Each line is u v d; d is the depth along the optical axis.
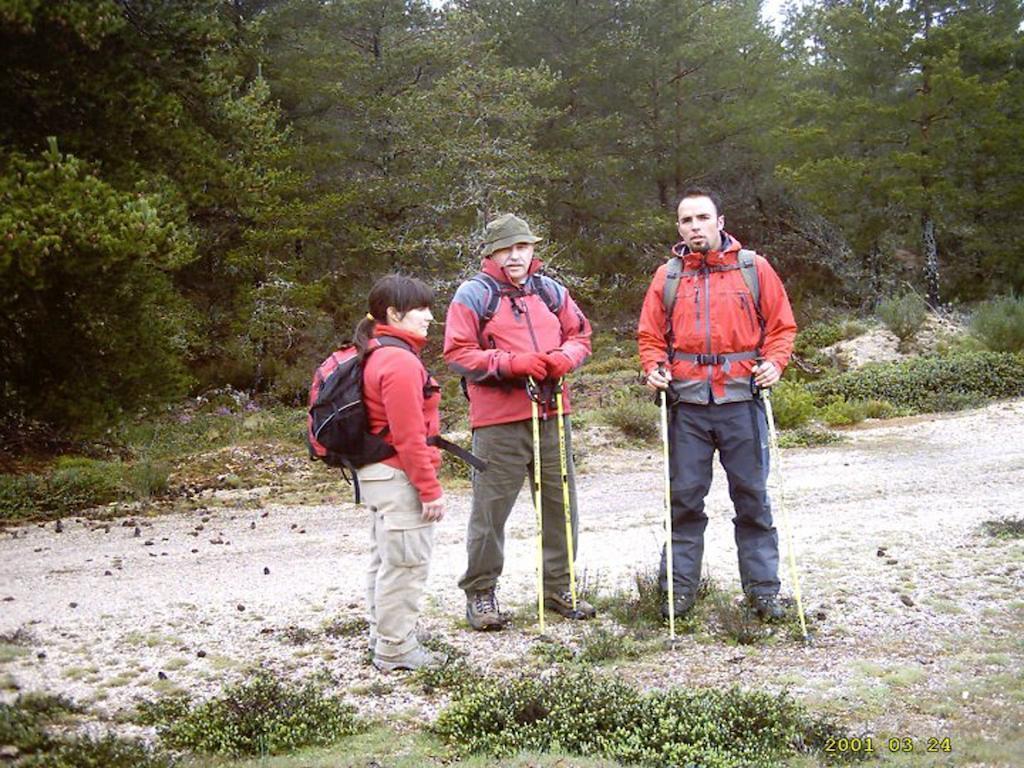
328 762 3.27
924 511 7.82
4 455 12.41
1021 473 9.52
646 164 24.91
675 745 3.20
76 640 5.04
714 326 4.71
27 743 3.41
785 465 11.22
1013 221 24.69
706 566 6.10
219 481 10.98
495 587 5.01
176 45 11.59
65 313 10.89
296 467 11.66
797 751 3.21
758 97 24.86
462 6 25.48
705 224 4.70
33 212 8.95
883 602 5.08
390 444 4.16
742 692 3.71
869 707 3.61
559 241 24.05
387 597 4.26
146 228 9.42
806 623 4.74
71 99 10.87
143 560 7.30
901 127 23.78
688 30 24.56
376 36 23.34
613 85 24.34
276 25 21.58
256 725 3.60
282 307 19.22
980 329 18.98
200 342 18.55
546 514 5.07
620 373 19.11
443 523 8.58
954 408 15.26
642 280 24.34
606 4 24.50
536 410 4.77
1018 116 24.08
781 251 26.31
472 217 20.92
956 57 22.47
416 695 4.04
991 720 3.42
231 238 19.91
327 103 22.47
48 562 7.29
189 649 4.83
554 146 24.12
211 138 12.53
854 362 19.33
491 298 4.83
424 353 20.81
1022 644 4.29
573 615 5.04
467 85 20.42
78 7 9.90
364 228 20.48
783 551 6.47
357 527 8.61
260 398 19.34
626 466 11.72
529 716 3.56
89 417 11.07
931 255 23.58
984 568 5.69
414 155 21.59
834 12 24.53
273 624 5.26
